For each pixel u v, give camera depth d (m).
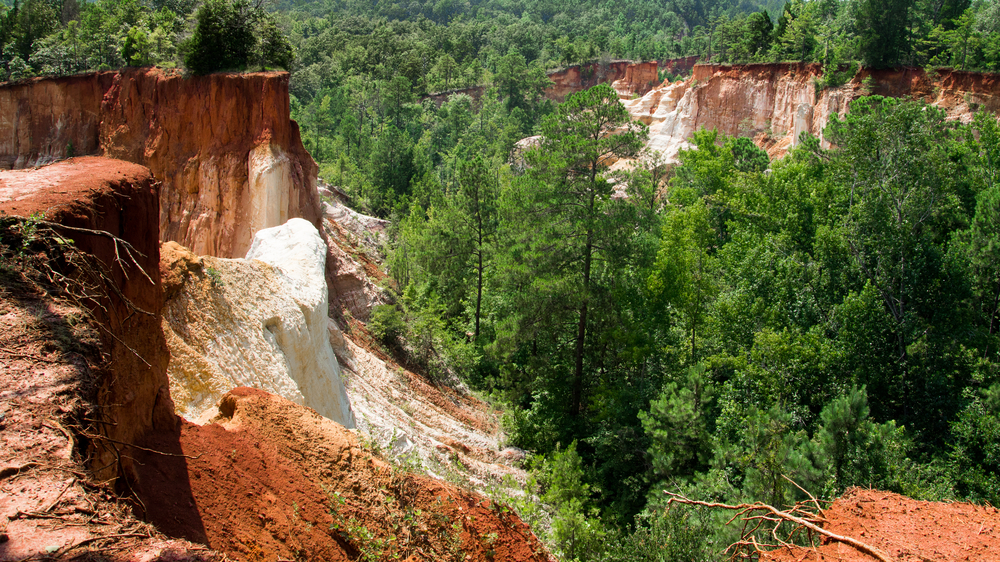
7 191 6.18
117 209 6.74
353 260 34.94
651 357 29.77
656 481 23.47
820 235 30.72
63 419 4.35
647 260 29.97
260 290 17.25
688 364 29.53
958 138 40.88
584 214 29.73
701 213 34.94
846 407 18.64
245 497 7.57
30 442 4.09
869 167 31.23
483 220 38.72
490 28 170.25
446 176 78.62
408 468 9.46
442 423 26.08
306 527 7.83
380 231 46.22
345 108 86.88
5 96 43.47
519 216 31.73
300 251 22.42
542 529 16.70
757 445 18.94
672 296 29.34
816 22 74.00
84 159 7.77
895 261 29.22
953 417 25.44
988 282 28.67
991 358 26.72
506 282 32.03
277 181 32.78
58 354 4.82
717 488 18.48
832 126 45.31
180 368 12.24
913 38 64.81
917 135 30.20
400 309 32.28
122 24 49.81
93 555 3.60
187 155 34.78
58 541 3.56
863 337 26.98
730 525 15.35
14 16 58.94
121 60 46.25
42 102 42.69
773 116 68.62
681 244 30.62
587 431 29.03
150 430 7.30
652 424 22.53
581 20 186.00
